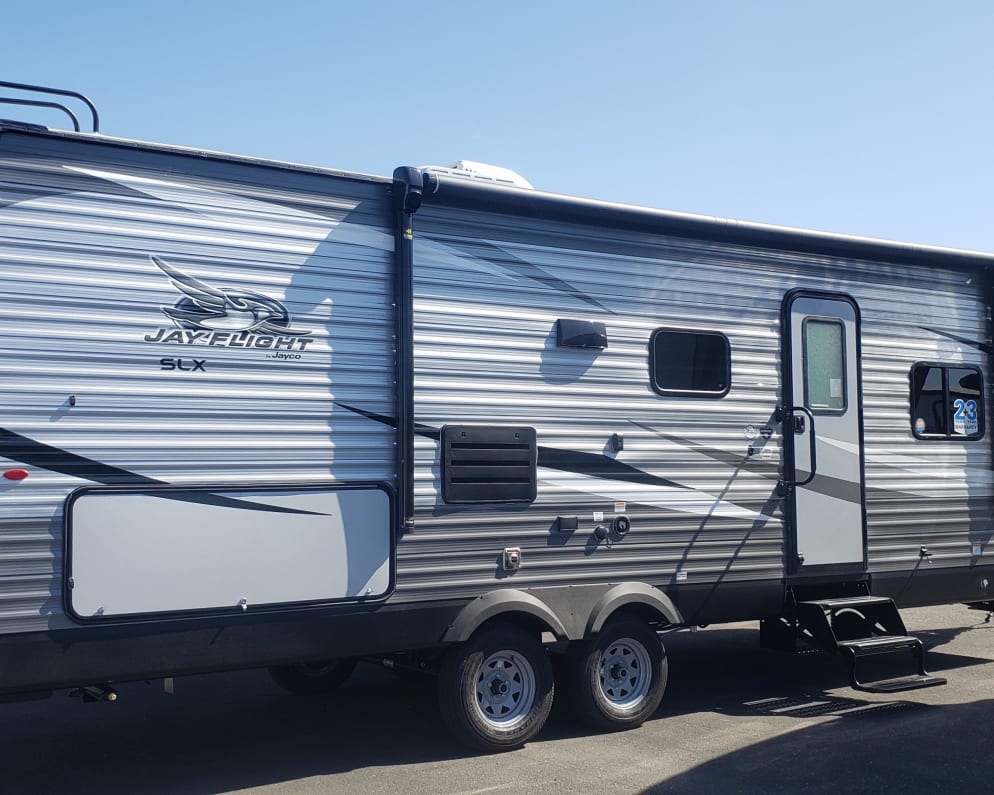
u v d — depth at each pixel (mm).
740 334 7125
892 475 7762
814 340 7461
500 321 6207
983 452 8289
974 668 8422
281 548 5383
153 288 5168
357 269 5789
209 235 5348
